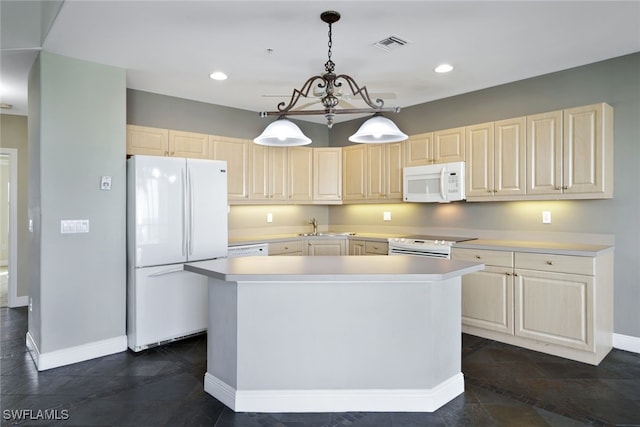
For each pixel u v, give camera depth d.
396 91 4.10
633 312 3.16
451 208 4.44
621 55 3.17
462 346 3.34
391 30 2.68
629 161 3.16
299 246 4.87
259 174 4.73
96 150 3.19
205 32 2.70
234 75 3.59
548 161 3.34
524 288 3.22
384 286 2.32
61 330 3.00
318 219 5.80
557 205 3.59
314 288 2.31
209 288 2.55
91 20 2.51
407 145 4.46
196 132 4.44
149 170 3.31
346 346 2.33
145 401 2.45
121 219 3.33
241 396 2.32
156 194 3.34
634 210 3.14
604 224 3.30
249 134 4.93
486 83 3.86
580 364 2.95
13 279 4.69
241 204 4.66
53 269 2.97
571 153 3.21
